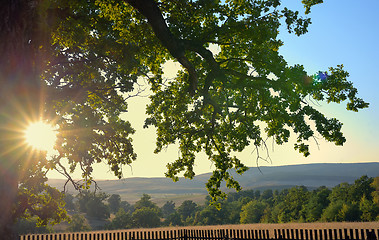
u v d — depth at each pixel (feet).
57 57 54.24
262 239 51.44
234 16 46.52
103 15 47.14
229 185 56.70
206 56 46.19
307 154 45.85
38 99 18.30
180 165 58.75
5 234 16.52
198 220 553.64
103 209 568.00
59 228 442.09
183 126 55.57
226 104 53.93
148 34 45.85
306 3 45.32
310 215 354.74
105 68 57.11
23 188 70.69
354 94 46.39
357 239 42.83
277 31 46.98
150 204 597.11
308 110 44.93
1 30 16.62
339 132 44.86
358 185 347.77
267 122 48.83
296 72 45.73
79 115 68.59
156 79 54.80
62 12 42.09
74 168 68.59
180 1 43.83
